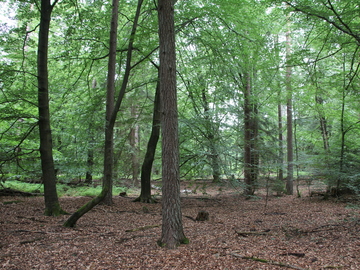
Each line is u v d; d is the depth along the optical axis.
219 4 10.50
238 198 15.15
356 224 7.72
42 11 8.68
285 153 20.80
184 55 13.13
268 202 13.48
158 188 18.36
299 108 16.41
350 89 10.06
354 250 5.51
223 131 13.34
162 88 5.77
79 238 6.39
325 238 6.50
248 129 14.17
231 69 11.92
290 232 7.19
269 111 19.23
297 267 4.61
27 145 12.27
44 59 8.73
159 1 5.86
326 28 8.56
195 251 5.46
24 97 9.27
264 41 11.41
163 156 5.80
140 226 7.87
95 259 5.04
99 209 10.42
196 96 12.96
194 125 11.46
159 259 5.03
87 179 18.28
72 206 10.60
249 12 11.45
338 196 13.36
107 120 11.61
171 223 5.77
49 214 8.62
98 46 11.74
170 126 5.70
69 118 15.04
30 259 4.97
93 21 10.68
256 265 4.76
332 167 12.54
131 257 5.15
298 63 9.21
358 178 10.96
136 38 10.84
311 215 9.54
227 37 11.91
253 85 15.59
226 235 6.91
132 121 13.91
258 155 15.10
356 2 7.45
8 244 5.70
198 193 17.78
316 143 18.19
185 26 11.89
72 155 14.27
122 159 18.19
